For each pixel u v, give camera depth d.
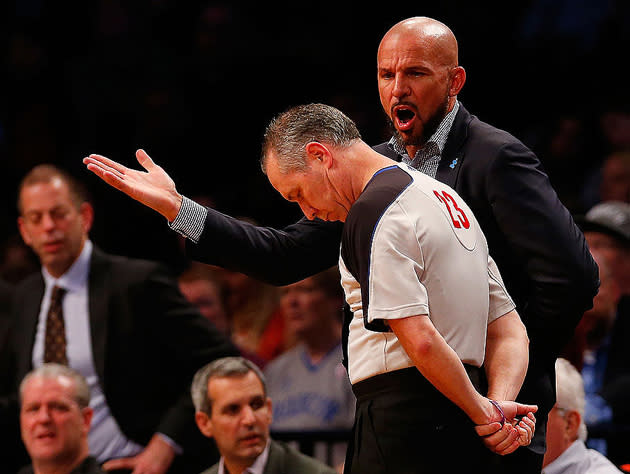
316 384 17.31
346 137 8.93
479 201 9.90
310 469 13.76
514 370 8.89
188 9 28.41
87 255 15.61
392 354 8.66
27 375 14.55
